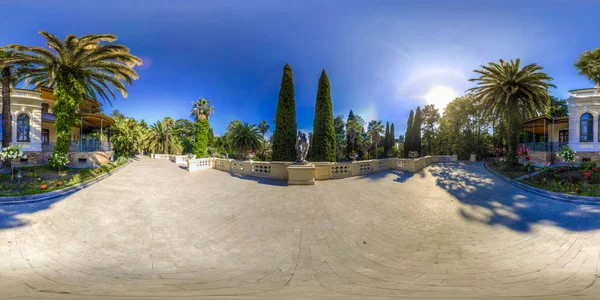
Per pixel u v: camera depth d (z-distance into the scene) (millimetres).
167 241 5973
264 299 3334
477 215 8078
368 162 15641
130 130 39438
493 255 5418
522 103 18172
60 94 14742
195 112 33969
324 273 4586
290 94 20500
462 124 33000
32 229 6273
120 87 17406
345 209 8234
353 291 3738
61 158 13477
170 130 44438
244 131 36000
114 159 25219
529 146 19828
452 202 9602
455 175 16125
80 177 11844
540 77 16938
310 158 20672
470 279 4316
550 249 5672
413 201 9578
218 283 4078
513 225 7176
